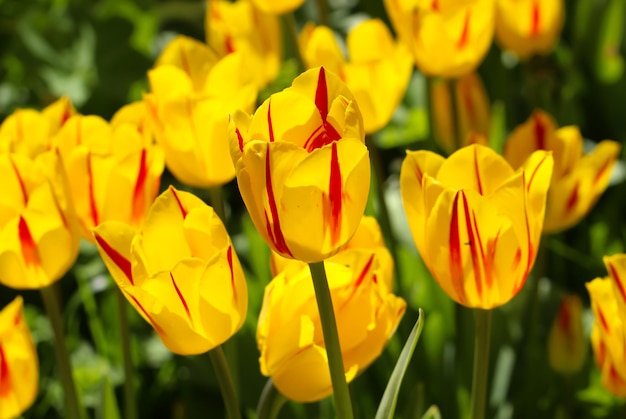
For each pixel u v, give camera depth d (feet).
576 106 5.38
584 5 5.46
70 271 4.88
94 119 3.35
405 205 2.90
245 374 3.84
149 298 2.77
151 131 3.44
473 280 2.84
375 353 3.01
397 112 5.47
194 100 3.28
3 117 6.15
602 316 3.01
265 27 4.32
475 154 2.89
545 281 4.44
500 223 2.80
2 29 7.18
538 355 3.88
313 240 2.64
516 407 3.91
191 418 4.03
